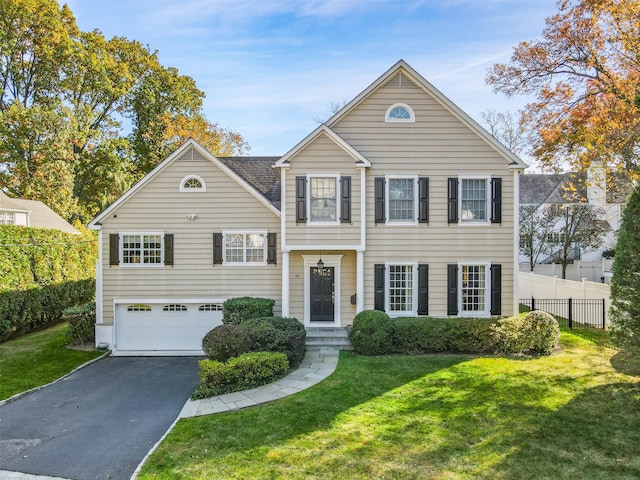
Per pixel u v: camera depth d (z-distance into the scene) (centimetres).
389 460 623
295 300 1430
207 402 886
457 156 1375
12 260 1598
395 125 1376
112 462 670
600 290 1549
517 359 1159
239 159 1817
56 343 1523
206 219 1435
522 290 2186
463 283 1389
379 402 856
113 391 1038
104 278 1427
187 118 3616
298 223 1356
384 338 1198
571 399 857
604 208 2594
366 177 1375
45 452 707
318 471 597
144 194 1427
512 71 2002
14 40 2662
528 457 627
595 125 1714
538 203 3066
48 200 2755
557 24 1842
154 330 1441
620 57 1684
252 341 1082
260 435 721
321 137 1350
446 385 952
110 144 3145
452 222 1372
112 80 3319
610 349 1253
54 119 2747
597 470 588
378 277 1373
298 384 977
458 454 638
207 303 1441
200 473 602
